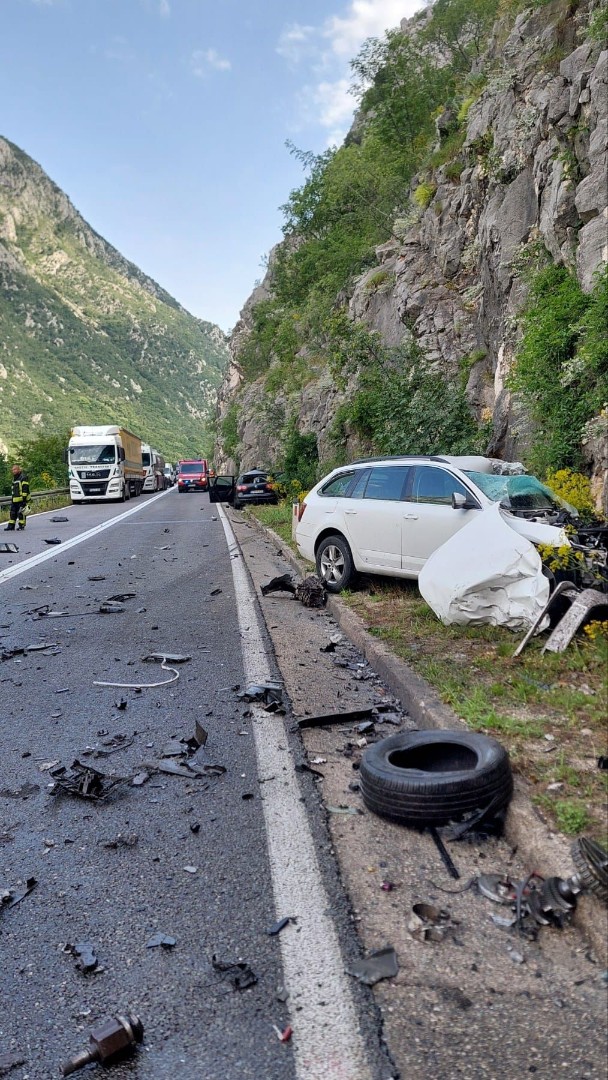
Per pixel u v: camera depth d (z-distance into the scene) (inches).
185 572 477.7
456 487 312.7
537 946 106.3
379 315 1035.9
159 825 146.2
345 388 1026.7
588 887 108.9
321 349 1738.4
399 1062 86.0
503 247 633.0
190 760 175.9
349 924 112.4
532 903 112.8
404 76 1381.6
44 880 128.3
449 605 263.4
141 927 114.0
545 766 150.6
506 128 663.1
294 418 1531.7
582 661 211.5
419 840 137.1
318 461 1162.0
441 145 1044.5
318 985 99.4
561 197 522.0
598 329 414.3
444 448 665.0
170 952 107.7
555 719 176.2
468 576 260.7
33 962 106.8
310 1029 91.8
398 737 160.6
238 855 133.4
